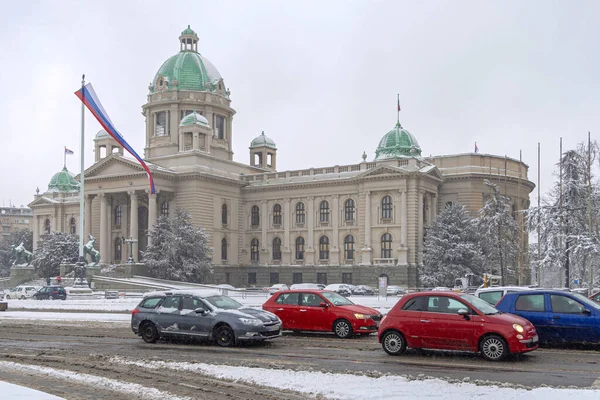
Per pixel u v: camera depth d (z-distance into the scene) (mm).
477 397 15258
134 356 22625
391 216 88312
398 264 86000
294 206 98625
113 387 17266
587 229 63062
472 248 79938
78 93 64938
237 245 102062
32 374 19312
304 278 95812
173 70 108562
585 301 24406
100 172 99062
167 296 27078
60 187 126875
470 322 21812
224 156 108062
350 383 17125
